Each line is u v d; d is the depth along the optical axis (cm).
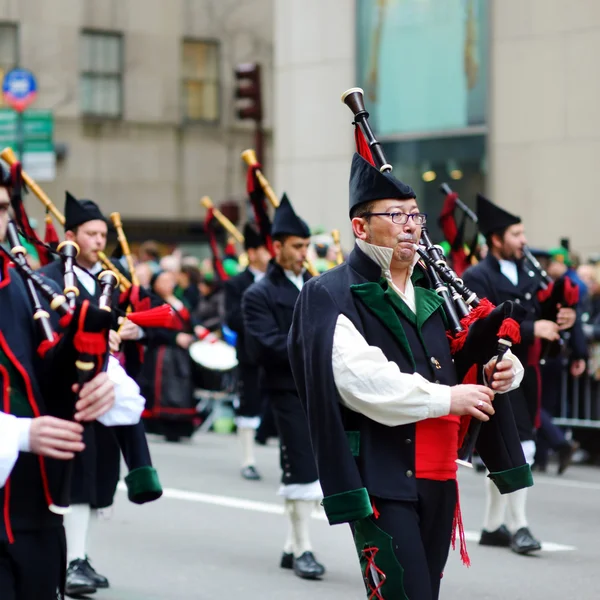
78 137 6084
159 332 1950
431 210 3828
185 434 2802
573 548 1619
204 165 6338
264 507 1942
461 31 3747
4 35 5991
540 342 1609
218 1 6366
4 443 692
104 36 6156
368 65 3972
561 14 3562
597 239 3509
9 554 719
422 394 816
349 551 1617
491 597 1352
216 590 1395
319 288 858
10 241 778
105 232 1420
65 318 710
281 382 1503
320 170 4128
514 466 882
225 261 3130
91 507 1386
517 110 3653
